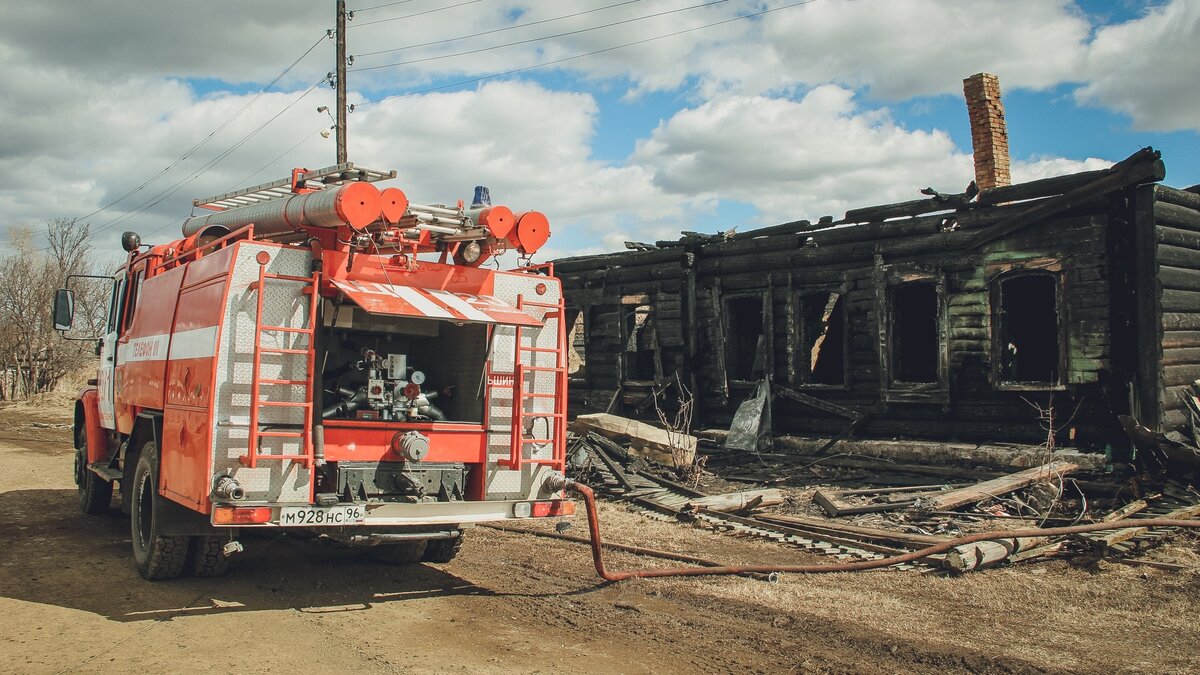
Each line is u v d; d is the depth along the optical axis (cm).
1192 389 1130
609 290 1811
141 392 792
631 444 1399
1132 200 1091
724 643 566
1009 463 1152
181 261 770
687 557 821
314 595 685
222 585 709
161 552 696
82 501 1088
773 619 623
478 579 749
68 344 3170
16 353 3045
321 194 632
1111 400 1103
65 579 723
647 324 1862
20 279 3105
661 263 1706
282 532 723
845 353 1408
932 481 1168
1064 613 637
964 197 1247
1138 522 818
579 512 1105
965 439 1259
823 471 1296
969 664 524
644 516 1072
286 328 617
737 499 1064
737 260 1564
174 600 659
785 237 1495
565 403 742
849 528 932
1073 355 1127
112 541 895
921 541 847
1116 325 1105
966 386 1255
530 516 706
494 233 682
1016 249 1190
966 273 1249
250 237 609
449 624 605
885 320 1343
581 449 1201
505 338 716
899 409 1341
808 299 1539
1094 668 517
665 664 523
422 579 746
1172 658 535
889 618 623
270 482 600
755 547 891
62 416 2559
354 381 687
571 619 621
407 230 673
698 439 1530
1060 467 1026
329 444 634
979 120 1504
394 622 608
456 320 638
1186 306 1127
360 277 652
